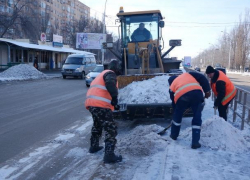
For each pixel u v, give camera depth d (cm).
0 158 515
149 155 506
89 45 4822
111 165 472
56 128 743
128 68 1055
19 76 2403
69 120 845
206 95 561
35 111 982
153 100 684
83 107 1079
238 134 554
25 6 4416
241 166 442
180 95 537
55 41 4422
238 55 5953
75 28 6669
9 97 1330
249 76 4344
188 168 432
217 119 565
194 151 508
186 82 540
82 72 2522
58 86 1895
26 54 3666
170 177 400
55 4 7638
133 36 1091
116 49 1122
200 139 543
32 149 567
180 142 562
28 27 4131
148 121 806
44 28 5953
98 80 489
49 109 1026
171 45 1029
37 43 3966
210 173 414
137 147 530
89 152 543
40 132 699
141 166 455
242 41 5894
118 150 538
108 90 464
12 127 748
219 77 682
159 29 1092
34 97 1341
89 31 6581
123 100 709
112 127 481
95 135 538
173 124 572
